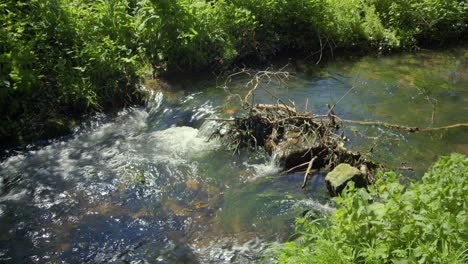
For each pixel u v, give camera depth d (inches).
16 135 279.1
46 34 313.3
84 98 308.0
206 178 227.0
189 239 180.2
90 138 285.0
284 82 353.7
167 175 231.1
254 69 384.2
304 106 301.4
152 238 181.9
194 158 248.2
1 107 281.6
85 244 179.9
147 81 343.3
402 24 474.9
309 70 387.2
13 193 220.7
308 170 218.4
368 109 299.1
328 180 202.8
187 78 356.8
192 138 273.7
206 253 170.6
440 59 417.7
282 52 430.0
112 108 319.6
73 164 248.7
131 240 181.5
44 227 192.1
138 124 305.0
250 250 170.1
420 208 123.9
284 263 132.0
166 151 259.1
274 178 223.9
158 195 213.8
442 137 255.8
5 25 302.7
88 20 342.6
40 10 319.0
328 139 241.9
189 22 350.9
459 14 467.8
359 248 122.6
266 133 257.1
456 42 477.7
